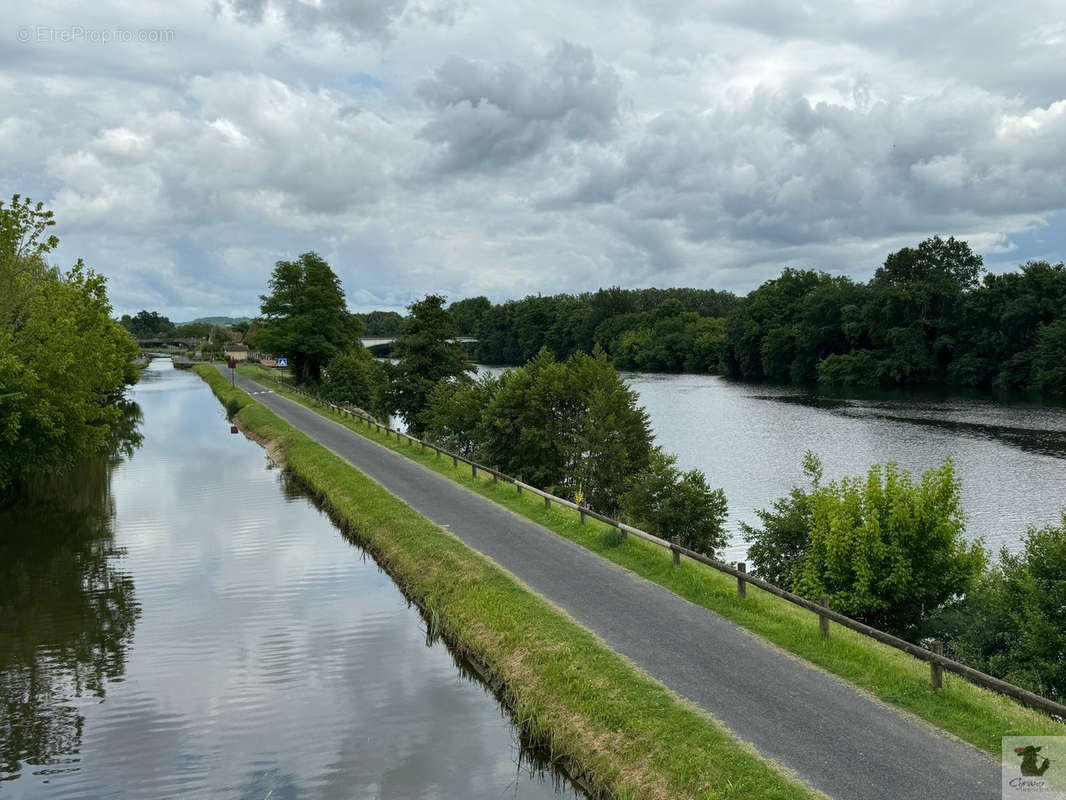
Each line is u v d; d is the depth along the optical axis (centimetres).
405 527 2623
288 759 1367
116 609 2161
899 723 1197
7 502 3581
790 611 1694
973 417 7100
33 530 3059
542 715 1404
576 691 1407
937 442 5625
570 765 1299
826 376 11575
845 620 1458
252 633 1977
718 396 9712
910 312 11044
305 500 3622
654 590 1889
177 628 2012
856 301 12212
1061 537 1823
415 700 1592
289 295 8894
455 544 2356
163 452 5088
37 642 1923
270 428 5588
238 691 1641
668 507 2705
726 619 1680
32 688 1667
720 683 1359
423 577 2225
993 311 10112
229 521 3206
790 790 1023
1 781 1309
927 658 1296
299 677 1711
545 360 4225
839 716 1225
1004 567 1992
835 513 2003
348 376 7250
